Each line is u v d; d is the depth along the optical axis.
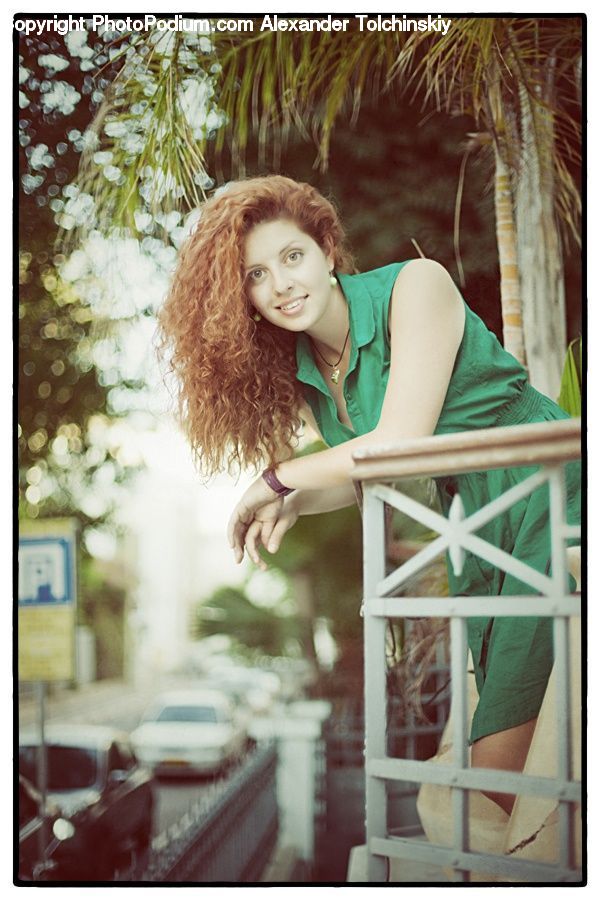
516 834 1.95
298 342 2.40
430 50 3.32
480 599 1.58
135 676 16.31
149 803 5.77
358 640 9.66
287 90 3.53
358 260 4.52
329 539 9.18
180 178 3.37
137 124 3.38
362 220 4.44
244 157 4.25
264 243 2.23
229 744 9.95
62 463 5.64
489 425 2.27
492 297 4.27
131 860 5.10
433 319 2.13
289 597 11.26
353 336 2.21
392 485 1.67
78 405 5.29
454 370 2.22
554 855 1.90
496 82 3.26
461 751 1.61
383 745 1.69
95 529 5.98
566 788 1.54
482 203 4.31
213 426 2.43
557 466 1.53
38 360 4.95
